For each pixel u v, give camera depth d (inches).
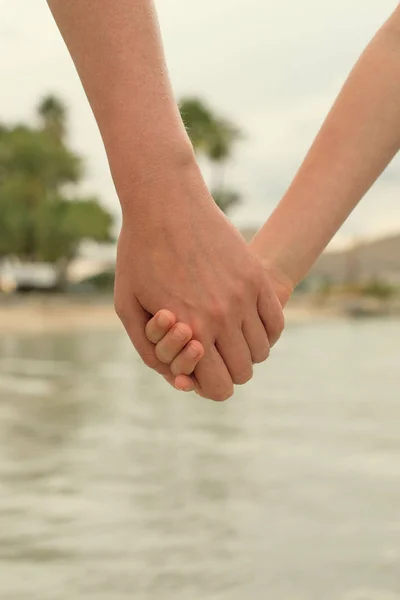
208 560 175.3
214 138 2367.1
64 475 272.2
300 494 243.4
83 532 197.8
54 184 2320.4
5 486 253.9
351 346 1327.5
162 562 173.9
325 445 347.3
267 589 158.2
